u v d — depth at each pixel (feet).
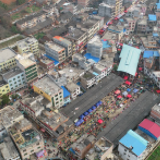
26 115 390.21
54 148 346.33
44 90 383.45
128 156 312.09
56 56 507.30
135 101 408.67
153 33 601.21
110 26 615.16
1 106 412.77
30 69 437.58
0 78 439.22
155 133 331.57
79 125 382.01
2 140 336.49
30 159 320.70
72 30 580.30
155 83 466.70
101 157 297.74
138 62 529.45
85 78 438.81
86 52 539.70
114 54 524.11
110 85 445.37
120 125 363.15
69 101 421.59
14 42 612.29
